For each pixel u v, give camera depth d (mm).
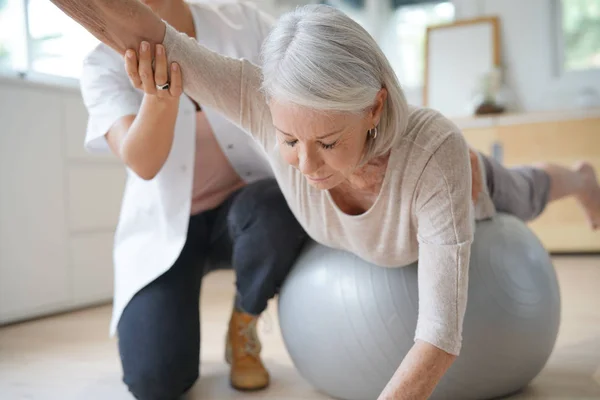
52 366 1621
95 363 1643
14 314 2176
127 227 1389
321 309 1159
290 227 1269
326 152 758
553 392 1256
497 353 1118
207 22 1340
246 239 1276
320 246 1230
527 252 1212
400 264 1085
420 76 4059
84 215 2473
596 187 1765
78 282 2443
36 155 2260
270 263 1256
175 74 879
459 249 846
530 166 1605
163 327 1249
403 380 820
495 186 1393
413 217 917
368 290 1107
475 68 3771
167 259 1298
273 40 758
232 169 1438
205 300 2451
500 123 3268
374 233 1000
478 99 3576
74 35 2693
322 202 1016
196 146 1369
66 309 2391
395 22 4133
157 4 1220
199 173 1408
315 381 1248
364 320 1106
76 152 2428
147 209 1360
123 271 1344
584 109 3092
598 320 1812
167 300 1282
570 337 1651
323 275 1170
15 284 2182
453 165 859
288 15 782
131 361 1241
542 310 1177
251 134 987
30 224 2238
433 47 3895
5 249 2146
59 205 2355
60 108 2354
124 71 1252
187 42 892
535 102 3717
